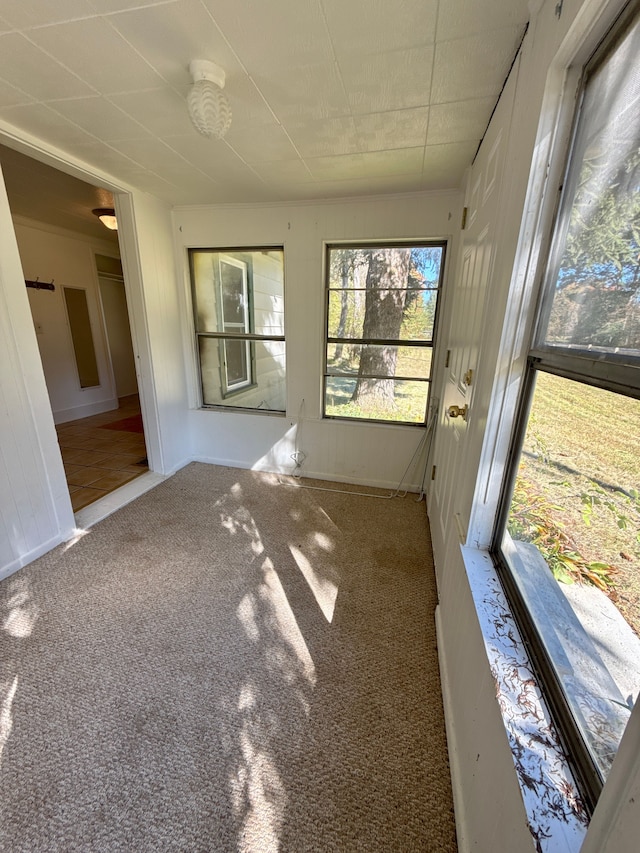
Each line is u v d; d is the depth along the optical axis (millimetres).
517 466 986
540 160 833
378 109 1496
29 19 1069
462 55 1174
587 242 690
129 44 1173
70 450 3639
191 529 2336
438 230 2412
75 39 1148
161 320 2861
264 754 1113
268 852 905
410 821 970
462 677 1081
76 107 1532
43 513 2037
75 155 1979
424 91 1373
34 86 1394
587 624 622
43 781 1033
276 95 1418
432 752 1132
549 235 856
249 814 977
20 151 1851
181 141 1804
